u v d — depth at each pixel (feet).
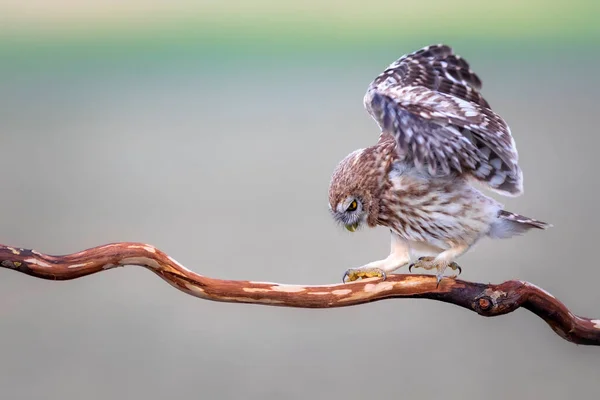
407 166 21.72
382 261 21.83
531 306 21.44
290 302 21.40
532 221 21.68
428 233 21.76
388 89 21.53
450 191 21.71
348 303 21.42
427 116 21.43
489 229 21.74
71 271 21.31
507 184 21.62
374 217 21.79
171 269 21.36
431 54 21.77
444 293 21.43
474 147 21.53
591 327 21.47
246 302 21.39
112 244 21.34
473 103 21.62
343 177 21.79
